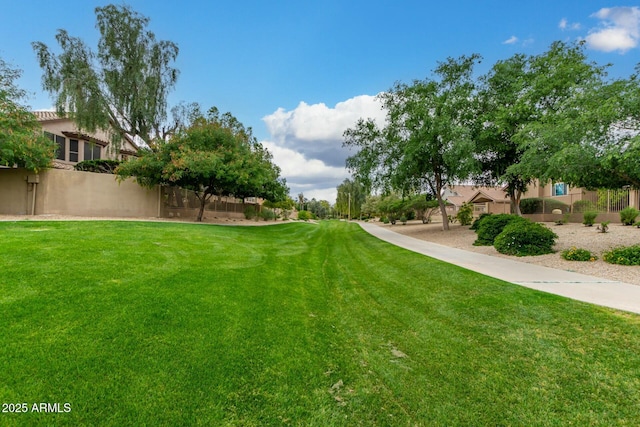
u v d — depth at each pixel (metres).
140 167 16.33
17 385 2.21
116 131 20.97
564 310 4.12
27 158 13.40
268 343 3.26
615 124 6.62
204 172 15.73
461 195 41.47
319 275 6.87
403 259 8.80
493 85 15.20
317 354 3.15
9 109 12.91
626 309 4.09
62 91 18.11
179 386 2.40
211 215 23.36
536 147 7.53
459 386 2.65
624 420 2.23
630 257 6.97
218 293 4.54
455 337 3.59
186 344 3.01
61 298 3.66
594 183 8.13
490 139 14.67
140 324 3.26
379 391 2.58
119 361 2.61
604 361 2.93
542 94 13.05
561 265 7.34
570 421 2.22
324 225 30.95
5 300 3.46
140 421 2.03
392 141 15.63
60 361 2.52
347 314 4.44
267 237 13.59
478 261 8.12
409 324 4.04
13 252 5.48
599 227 13.54
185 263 6.10
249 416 2.18
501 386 2.63
